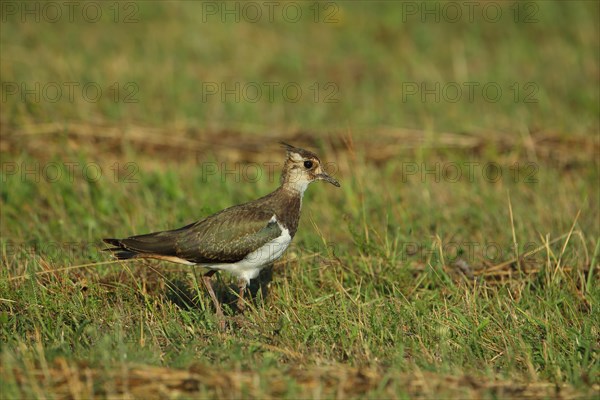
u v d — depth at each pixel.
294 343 11.09
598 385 9.84
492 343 11.20
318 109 20.33
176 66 22.42
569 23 25.41
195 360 10.30
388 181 16.53
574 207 15.45
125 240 11.73
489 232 14.88
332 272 13.22
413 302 12.16
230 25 24.80
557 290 12.35
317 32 25.02
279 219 12.21
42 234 14.37
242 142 18.52
